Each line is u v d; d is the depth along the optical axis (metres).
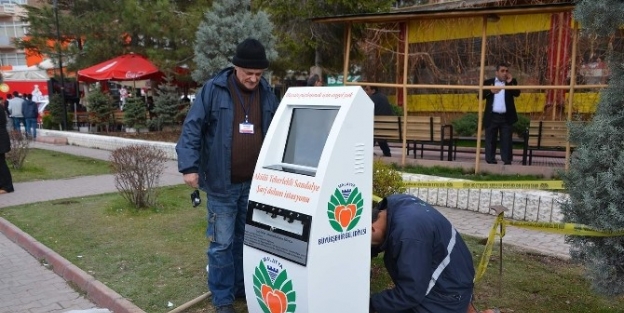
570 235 3.41
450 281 2.65
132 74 15.53
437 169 8.09
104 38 18.19
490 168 7.70
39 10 20.19
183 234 5.74
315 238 2.37
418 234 2.54
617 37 3.34
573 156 3.23
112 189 8.77
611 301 3.81
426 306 2.67
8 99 20.55
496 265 4.56
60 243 5.57
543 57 10.88
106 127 18.16
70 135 16.62
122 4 16.53
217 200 3.40
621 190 2.93
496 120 7.81
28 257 5.39
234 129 3.36
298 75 16.34
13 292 4.45
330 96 2.57
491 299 3.82
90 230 6.02
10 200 8.00
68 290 4.47
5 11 46.94
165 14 15.34
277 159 2.76
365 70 13.27
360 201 2.53
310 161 2.61
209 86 3.34
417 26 8.38
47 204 7.59
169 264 4.78
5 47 47.44
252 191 2.70
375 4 12.34
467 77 12.05
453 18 7.86
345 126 2.42
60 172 10.72
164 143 12.32
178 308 3.76
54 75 23.11
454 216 6.34
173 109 16.52
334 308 2.53
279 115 2.80
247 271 2.76
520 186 3.89
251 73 3.23
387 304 2.65
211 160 3.37
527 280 4.21
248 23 8.13
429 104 12.34
